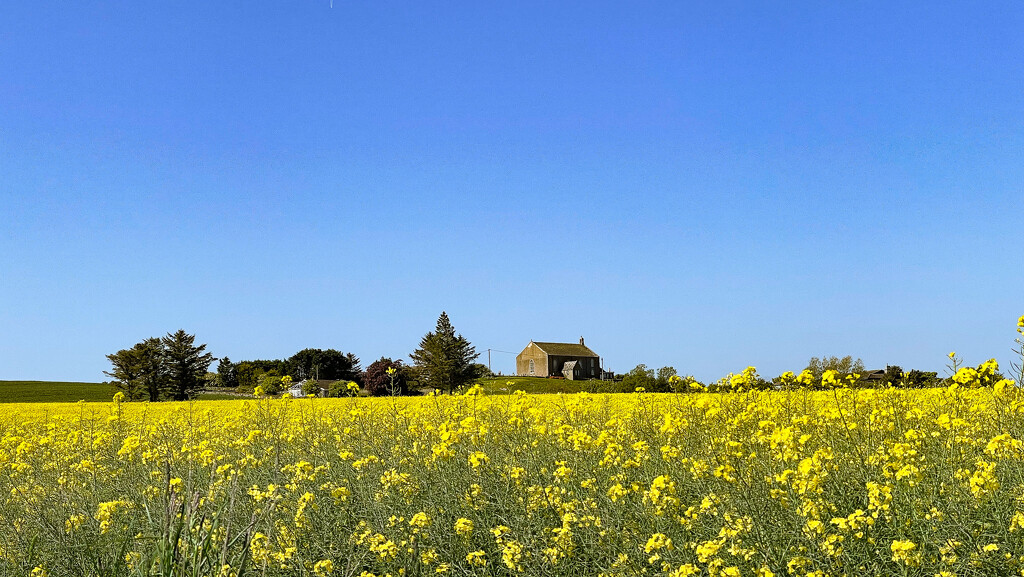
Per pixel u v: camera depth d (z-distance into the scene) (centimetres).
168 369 7744
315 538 585
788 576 444
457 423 952
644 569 458
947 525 452
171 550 484
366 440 955
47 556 591
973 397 814
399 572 529
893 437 674
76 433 1182
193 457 852
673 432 796
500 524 592
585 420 1014
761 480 544
